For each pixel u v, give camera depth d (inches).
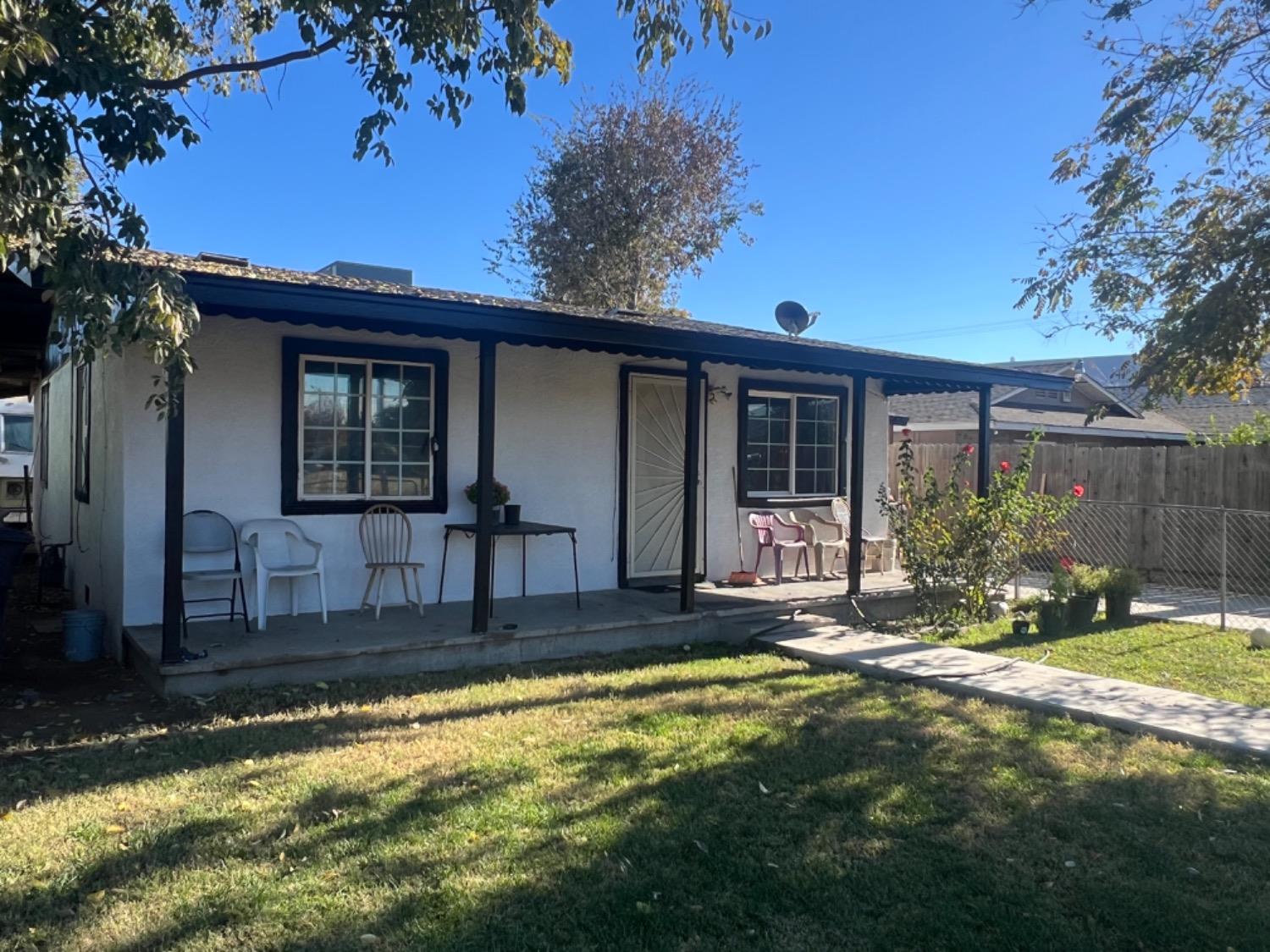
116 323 157.6
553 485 316.8
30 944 103.0
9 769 160.2
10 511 560.1
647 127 922.7
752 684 232.5
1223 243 253.4
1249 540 419.5
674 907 114.6
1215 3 258.2
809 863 127.3
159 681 210.1
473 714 199.9
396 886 117.8
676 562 352.8
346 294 201.9
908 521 340.5
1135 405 690.8
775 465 382.0
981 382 359.9
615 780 157.2
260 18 225.8
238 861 124.5
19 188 143.9
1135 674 252.2
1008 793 155.2
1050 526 360.2
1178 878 124.9
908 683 235.0
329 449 272.8
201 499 252.1
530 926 109.2
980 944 107.5
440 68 206.7
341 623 256.1
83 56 154.6
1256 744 177.6
